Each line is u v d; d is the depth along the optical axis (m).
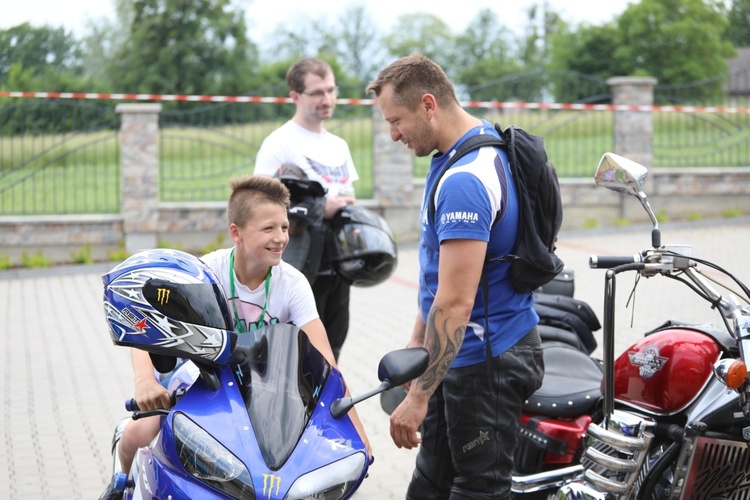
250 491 2.70
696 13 36.59
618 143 15.17
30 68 32.16
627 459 3.72
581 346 4.94
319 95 5.50
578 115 16.39
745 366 3.43
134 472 3.17
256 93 16.02
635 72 36.75
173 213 13.38
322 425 2.92
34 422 6.41
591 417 4.38
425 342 3.48
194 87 45.19
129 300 3.00
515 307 3.61
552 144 21.47
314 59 5.57
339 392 3.11
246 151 17.67
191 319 2.99
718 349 3.77
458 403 3.61
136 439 3.70
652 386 3.85
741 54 40.38
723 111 15.72
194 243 13.49
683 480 3.71
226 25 45.53
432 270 3.65
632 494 3.80
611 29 38.72
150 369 3.44
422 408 3.46
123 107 13.13
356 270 5.27
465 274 3.39
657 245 3.61
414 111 3.56
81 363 7.93
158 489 2.85
